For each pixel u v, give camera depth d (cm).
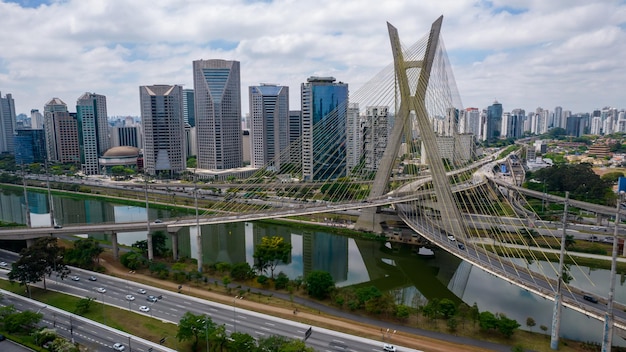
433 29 19350
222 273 15712
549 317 12738
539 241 19262
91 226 18050
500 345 10706
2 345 10450
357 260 18662
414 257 18712
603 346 9488
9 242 18625
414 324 11781
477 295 14600
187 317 10762
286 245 16175
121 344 10481
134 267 15925
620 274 16375
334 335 11094
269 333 11175
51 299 13188
